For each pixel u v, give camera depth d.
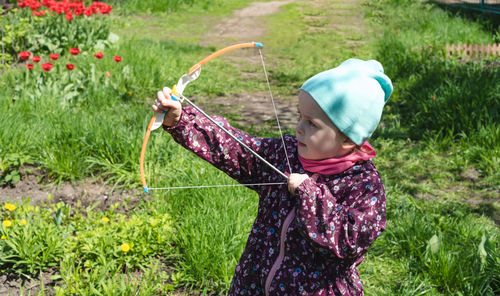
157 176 4.60
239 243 3.47
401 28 12.52
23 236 3.45
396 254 3.72
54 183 4.50
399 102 7.52
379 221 1.82
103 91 6.62
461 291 3.28
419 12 14.02
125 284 3.23
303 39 12.47
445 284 3.31
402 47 9.66
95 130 4.96
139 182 4.52
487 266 3.38
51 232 3.54
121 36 12.01
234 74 9.44
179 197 4.15
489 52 9.48
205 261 3.39
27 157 4.66
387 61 9.35
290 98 8.12
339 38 12.44
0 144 4.70
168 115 2.02
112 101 6.57
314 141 1.88
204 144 2.07
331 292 1.92
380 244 3.79
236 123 6.76
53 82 6.43
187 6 16.70
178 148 5.01
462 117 6.08
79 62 8.12
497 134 5.58
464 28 11.78
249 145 2.10
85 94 6.45
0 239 3.45
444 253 3.46
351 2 16.55
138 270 3.48
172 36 12.80
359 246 1.80
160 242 3.62
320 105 1.82
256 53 11.23
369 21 14.06
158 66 8.46
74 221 3.87
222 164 2.09
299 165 2.02
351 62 1.97
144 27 13.81
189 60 10.04
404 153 5.73
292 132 6.40
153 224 3.68
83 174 4.66
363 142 1.87
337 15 14.98
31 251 3.38
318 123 1.85
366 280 3.46
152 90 7.59
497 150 5.47
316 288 1.90
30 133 4.93
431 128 6.39
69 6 9.44
